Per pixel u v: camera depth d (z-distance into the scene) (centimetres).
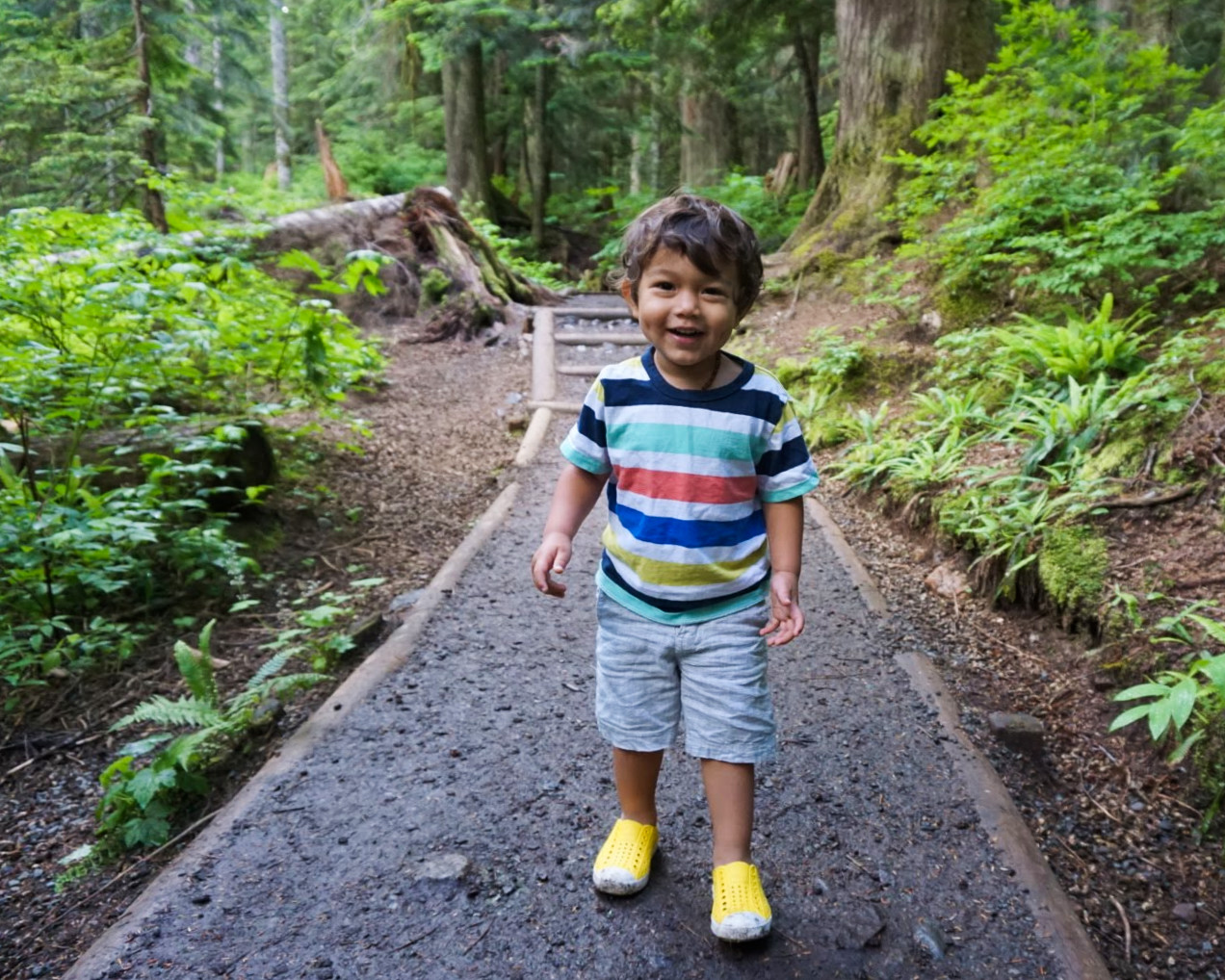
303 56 2594
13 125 921
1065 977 168
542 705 273
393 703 274
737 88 1644
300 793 227
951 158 650
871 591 357
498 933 180
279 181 1809
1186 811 221
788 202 1399
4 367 359
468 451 585
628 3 1145
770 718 179
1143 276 496
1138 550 304
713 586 172
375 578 395
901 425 503
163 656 327
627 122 1888
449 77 1619
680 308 155
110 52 945
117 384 397
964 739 251
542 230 1767
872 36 765
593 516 459
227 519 414
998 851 204
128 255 434
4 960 189
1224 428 327
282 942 177
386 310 857
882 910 186
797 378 608
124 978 168
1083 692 273
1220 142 430
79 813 244
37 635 308
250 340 471
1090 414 382
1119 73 512
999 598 334
